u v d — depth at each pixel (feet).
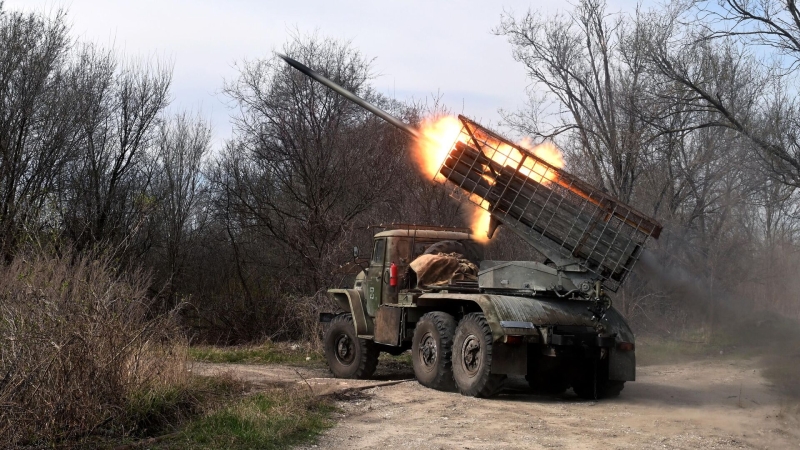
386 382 37.52
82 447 22.16
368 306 41.96
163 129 76.89
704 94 58.08
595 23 73.72
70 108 61.21
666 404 32.86
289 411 27.12
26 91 57.21
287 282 65.26
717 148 64.03
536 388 37.24
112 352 24.79
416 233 41.06
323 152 67.51
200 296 68.49
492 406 31.12
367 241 62.69
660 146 66.59
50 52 59.52
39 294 24.44
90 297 25.41
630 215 33.35
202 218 74.54
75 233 57.88
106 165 65.36
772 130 57.41
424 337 36.73
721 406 32.27
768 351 57.93
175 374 29.04
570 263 34.01
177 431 24.63
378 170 67.05
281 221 67.92
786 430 26.45
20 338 23.04
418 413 29.40
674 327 66.49
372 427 26.68
